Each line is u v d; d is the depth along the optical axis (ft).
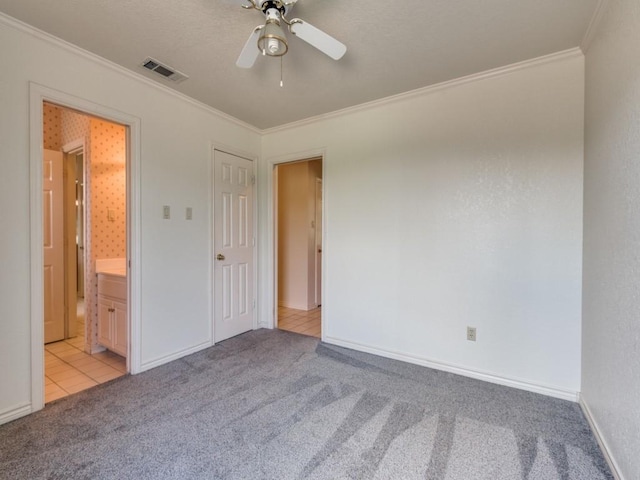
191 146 9.63
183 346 9.49
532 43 6.72
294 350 10.05
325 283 10.73
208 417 6.39
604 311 5.50
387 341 9.50
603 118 5.64
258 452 5.40
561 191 7.15
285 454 5.34
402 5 5.61
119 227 10.74
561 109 7.13
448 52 7.05
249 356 9.55
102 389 7.53
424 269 8.84
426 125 8.79
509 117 7.69
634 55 4.40
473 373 8.18
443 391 7.47
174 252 9.20
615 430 4.92
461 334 8.34
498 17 5.92
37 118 6.47
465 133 8.23
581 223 6.96
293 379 8.05
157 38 6.63
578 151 6.98
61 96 6.81
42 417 6.35
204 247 10.11
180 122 9.30
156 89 8.64
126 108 7.98
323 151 10.72
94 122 10.18
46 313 10.78
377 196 9.62
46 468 5.00
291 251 16.08
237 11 5.80
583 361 6.80
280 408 6.72
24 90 6.29
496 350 7.91
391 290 9.41
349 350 10.06
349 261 10.19
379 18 5.95
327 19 5.98
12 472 4.91
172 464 5.11
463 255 8.29
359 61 7.41
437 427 6.09
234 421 6.26
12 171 6.17
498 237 7.85
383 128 9.50
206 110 10.03
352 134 10.09
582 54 6.88
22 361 6.35
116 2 5.58
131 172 8.18
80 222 17.89
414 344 9.04
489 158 7.94
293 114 10.59
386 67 7.67
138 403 6.90
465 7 5.67
